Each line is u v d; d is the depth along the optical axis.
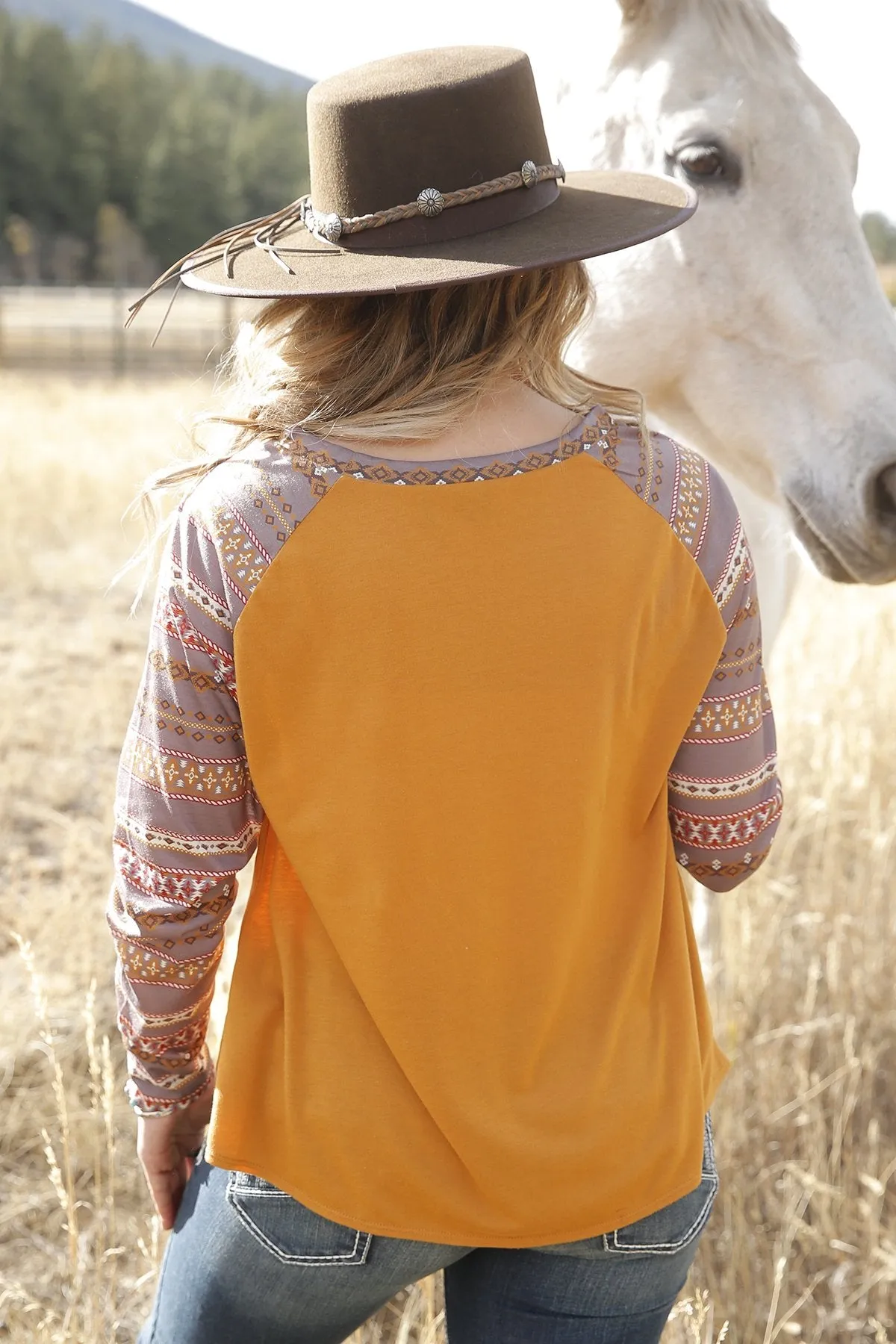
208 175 71.75
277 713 0.99
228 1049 1.10
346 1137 1.04
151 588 5.90
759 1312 1.98
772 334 2.11
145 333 20.03
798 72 2.10
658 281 2.14
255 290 0.98
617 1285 1.10
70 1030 2.54
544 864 1.01
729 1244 2.10
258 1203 1.09
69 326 21.14
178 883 1.05
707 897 2.56
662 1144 1.08
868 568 2.12
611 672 1.00
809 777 3.35
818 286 2.06
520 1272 1.11
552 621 0.98
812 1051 2.59
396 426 0.98
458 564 0.96
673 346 2.19
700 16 2.09
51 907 2.96
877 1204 2.17
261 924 1.12
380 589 0.96
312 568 0.96
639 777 1.09
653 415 2.41
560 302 1.06
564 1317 1.11
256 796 1.08
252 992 1.10
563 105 2.27
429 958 1.02
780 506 2.24
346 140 1.03
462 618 0.97
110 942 2.84
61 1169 2.24
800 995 2.74
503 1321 1.12
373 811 0.99
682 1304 1.72
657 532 1.02
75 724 4.23
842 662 3.76
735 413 2.19
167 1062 1.16
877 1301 2.05
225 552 0.97
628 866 1.11
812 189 2.05
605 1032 1.06
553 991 1.04
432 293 1.02
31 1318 1.93
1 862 3.28
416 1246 1.08
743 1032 2.53
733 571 1.06
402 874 1.00
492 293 1.03
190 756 1.02
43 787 3.70
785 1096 2.41
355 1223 1.05
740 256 2.08
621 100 2.16
